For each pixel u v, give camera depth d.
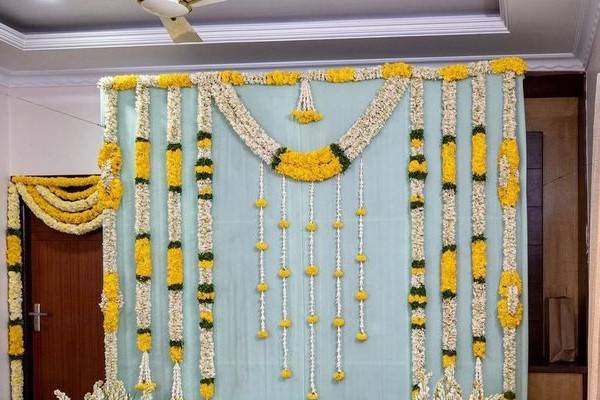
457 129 3.43
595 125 2.75
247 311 3.51
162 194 3.56
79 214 4.75
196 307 3.53
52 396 4.88
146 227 3.53
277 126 3.51
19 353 4.80
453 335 3.37
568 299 4.20
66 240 4.88
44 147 4.87
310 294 3.48
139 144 3.52
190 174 3.54
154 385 3.50
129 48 4.25
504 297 3.36
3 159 4.81
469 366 3.40
